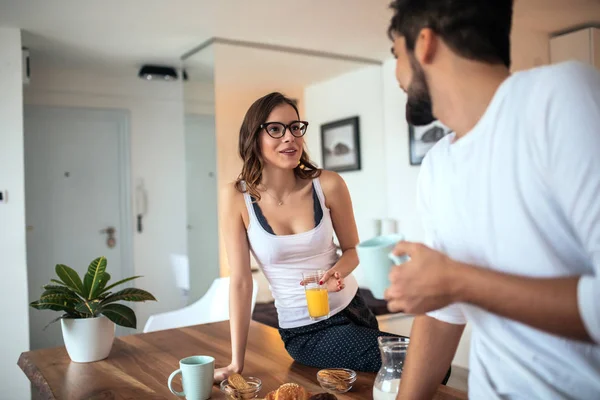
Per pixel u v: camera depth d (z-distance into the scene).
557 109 0.65
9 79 3.37
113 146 4.67
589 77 0.65
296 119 1.64
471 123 0.77
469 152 0.77
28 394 3.37
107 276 1.86
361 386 1.37
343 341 1.52
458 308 0.94
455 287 0.66
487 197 0.75
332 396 1.12
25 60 3.57
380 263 0.84
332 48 4.07
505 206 0.73
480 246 0.79
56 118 4.40
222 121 3.77
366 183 4.43
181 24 3.38
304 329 1.61
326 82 4.21
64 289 1.83
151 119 4.82
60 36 3.55
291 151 1.61
